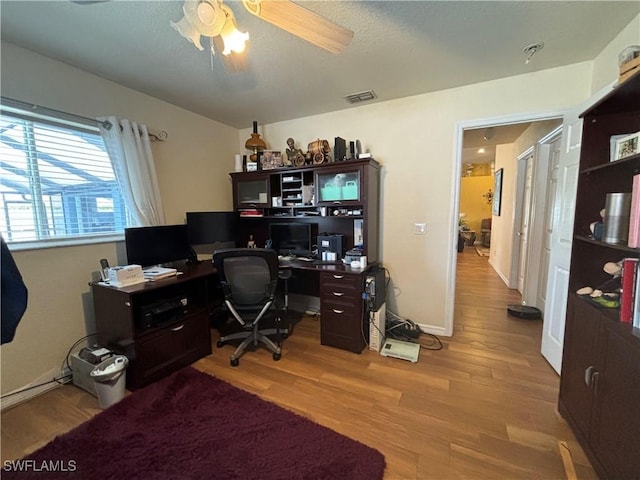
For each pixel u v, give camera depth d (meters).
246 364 2.25
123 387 1.83
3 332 1.00
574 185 1.95
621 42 1.68
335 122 3.00
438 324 2.75
